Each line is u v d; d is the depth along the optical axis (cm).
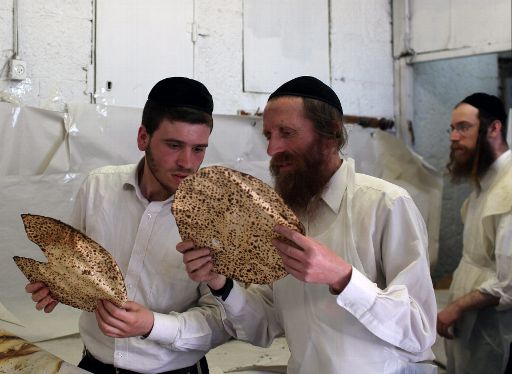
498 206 188
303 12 276
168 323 114
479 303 188
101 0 215
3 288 189
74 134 203
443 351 234
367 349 108
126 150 215
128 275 122
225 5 249
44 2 203
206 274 109
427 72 320
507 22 266
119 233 126
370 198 111
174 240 122
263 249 100
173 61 234
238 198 94
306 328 114
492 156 206
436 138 326
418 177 299
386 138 292
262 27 262
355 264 109
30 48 200
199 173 95
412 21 305
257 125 248
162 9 230
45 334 188
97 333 126
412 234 108
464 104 211
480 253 203
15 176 191
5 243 190
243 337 124
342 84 292
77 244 100
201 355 128
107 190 129
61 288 110
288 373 119
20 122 193
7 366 114
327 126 110
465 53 283
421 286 107
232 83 253
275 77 267
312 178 112
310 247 94
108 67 218
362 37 299
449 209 330
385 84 310
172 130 111
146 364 120
